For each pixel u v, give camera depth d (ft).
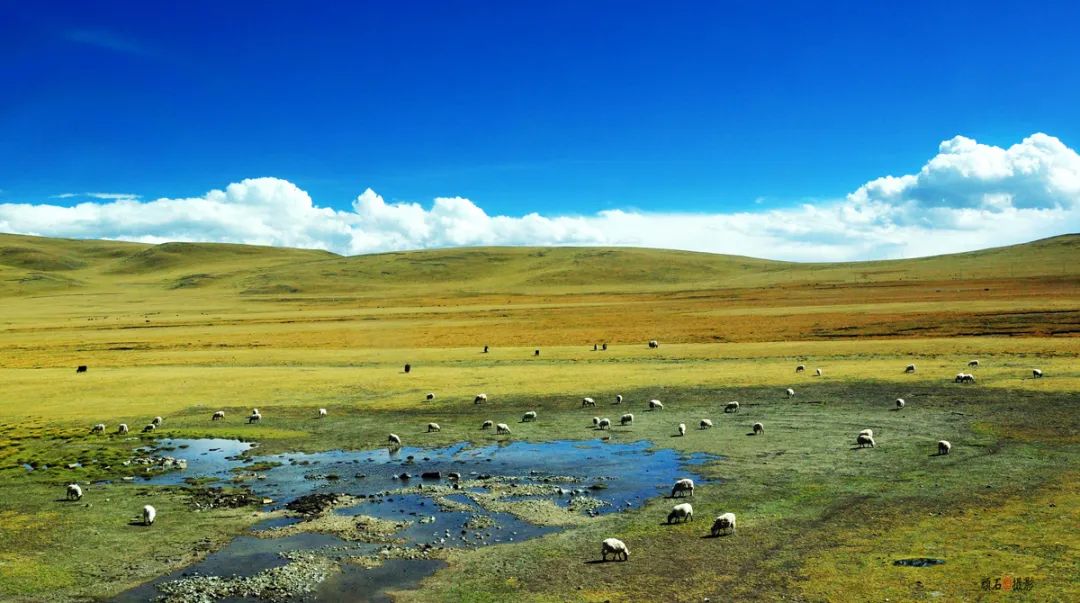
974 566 74.08
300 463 141.79
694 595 72.23
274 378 255.09
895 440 140.15
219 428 177.27
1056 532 82.89
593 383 228.02
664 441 150.82
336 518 104.78
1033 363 230.07
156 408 203.00
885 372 224.94
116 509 109.81
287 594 77.97
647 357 289.33
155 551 91.76
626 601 71.77
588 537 92.63
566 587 76.28
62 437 167.22
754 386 212.43
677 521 96.58
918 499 100.48
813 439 145.28
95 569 85.92
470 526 99.40
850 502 101.04
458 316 561.02
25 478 129.59
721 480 117.91
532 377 244.63
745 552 83.41
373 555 89.10
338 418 188.75
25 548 92.99
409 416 189.06
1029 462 117.50
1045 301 443.32
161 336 429.38
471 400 207.62
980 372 217.77
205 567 86.22
